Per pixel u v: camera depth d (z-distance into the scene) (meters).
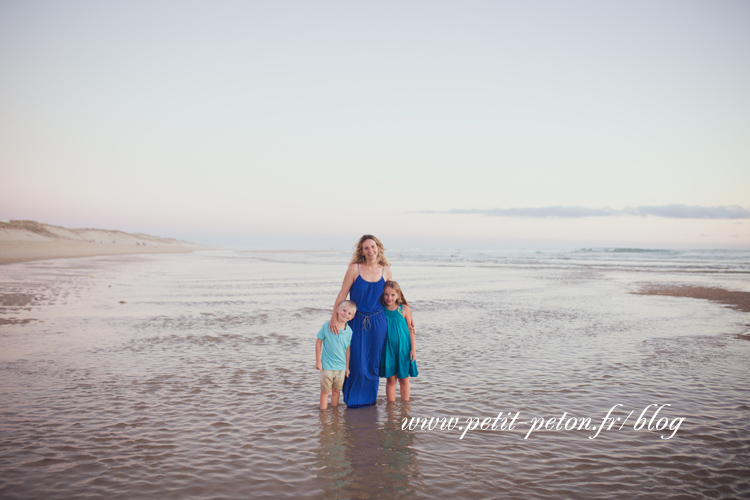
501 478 3.51
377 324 5.17
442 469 3.65
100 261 37.97
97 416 4.69
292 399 5.35
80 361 6.89
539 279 24.20
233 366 6.73
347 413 4.93
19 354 7.28
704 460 3.85
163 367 6.62
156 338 8.61
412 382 6.11
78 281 19.47
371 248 5.20
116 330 9.32
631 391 5.71
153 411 4.86
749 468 3.71
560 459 3.85
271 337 8.86
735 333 9.62
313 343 8.37
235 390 5.62
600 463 3.78
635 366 6.91
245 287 18.48
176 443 4.07
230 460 3.76
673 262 45.53
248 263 39.50
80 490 3.23
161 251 75.50
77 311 11.66
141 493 3.21
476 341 8.73
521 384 5.99
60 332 9.05
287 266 35.16
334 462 3.75
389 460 3.80
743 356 7.57
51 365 6.64
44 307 12.21
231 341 8.45
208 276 24.12
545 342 8.66
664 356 7.56
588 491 3.32
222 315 11.43
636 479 3.51
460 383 6.04
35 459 3.71
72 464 3.63
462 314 12.18
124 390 5.54
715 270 32.53
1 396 5.28
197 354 7.43
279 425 4.55
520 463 3.77
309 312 12.08
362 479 3.47
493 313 12.35
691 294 17.12
